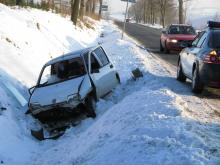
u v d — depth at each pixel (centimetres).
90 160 786
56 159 941
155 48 3145
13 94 1269
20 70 1516
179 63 1582
